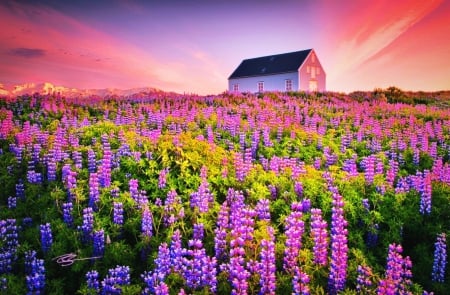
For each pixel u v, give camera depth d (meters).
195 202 7.47
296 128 16.52
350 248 7.08
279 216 7.75
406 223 7.73
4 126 12.88
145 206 7.24
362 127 17.98
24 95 23.05
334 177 9.27
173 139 9.68
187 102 23.08
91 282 5.69
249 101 26.17
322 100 30.69
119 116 17.05
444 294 6.27
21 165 9.87
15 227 6.77
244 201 8.14
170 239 6.65
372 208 8.20
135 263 6.58
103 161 8.33
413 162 13.04
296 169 9.30
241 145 13.78
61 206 7.87
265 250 5.36
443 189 8.84
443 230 7.54
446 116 23.44
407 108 27.05
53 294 5.78
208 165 9.20
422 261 7.01
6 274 5.95
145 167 9.02
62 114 18.62
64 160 9.82
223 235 6.01
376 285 5.64
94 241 6.55
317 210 6.12
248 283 5.39
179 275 5.54
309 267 5.85
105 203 7.62
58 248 6.53
